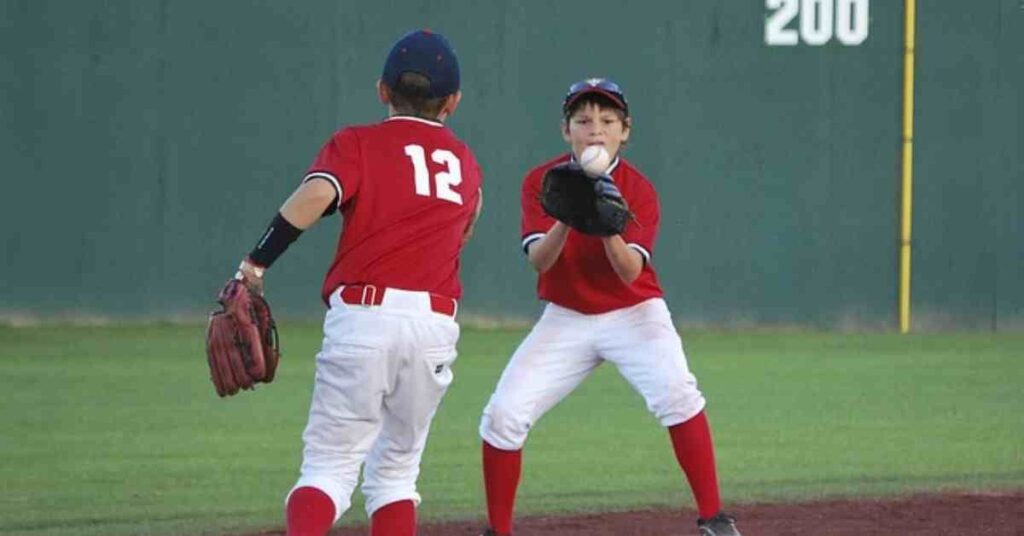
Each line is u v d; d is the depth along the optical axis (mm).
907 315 63344
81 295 59750
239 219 60312
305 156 60344
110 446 37375
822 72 62500
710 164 62094
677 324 62312
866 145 62938
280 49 60125
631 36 61375
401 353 20359
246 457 36156
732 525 25172
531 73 60969
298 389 46406
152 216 59938
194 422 40844
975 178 63344
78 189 59469
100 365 50500
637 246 24156
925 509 30328
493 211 61125
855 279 63125
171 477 33750
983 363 54281
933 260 63406
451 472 34812
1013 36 63250
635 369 25016
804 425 41438
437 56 21328
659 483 33594
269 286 60500
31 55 58969
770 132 62375
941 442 39000
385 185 20594
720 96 62031
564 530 28203
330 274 20812
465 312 61344
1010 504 30906
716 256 62312
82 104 59344
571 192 22562
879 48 62750
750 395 46562
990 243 63594
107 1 59219
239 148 60156
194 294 60312
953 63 63062
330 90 60344
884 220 63188
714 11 61781
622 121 24891
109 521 29188
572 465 35781
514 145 61031
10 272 59344
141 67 59531
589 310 25062
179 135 59906
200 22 59750
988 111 63281
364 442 20781
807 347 58250
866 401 45594
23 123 59094
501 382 25344
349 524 29250
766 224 62500
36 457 35875
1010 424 41875
